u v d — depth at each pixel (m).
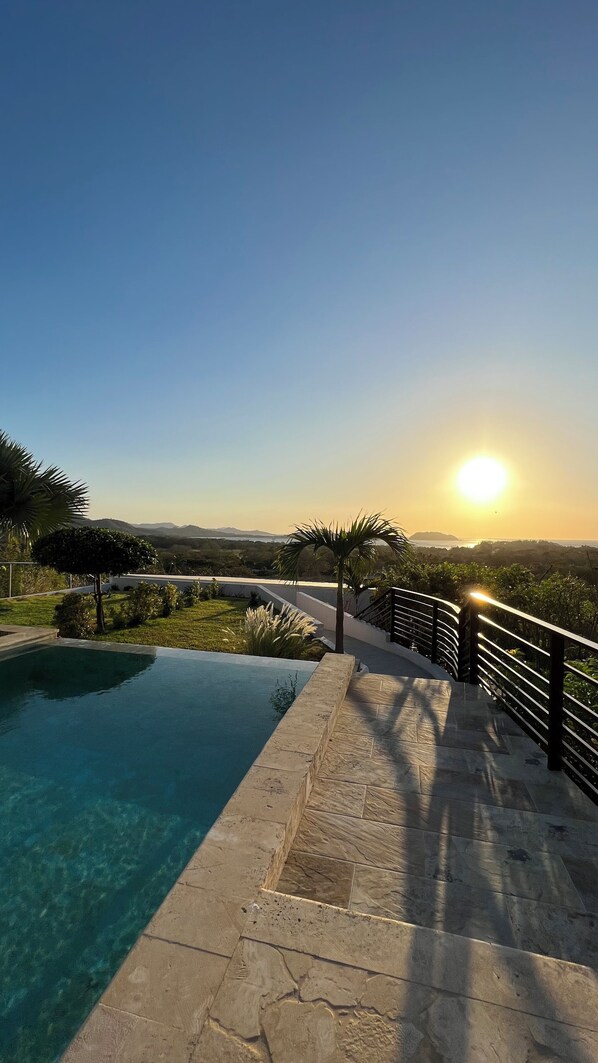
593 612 7.65
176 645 8.70
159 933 1.44
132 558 9.33
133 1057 1.08
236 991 1.25
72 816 3.01
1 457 8.83
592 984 1.28
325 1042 1.13
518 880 2.02
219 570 21.80
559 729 2.95
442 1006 1.22
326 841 2.27
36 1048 1.61
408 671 6.98
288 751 2.80
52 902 2.28
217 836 1.96
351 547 7.25
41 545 9.15
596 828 2.39
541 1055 1.10
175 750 3.94
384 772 2.95
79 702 5.01
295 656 7.36
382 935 1.44
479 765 3.04
